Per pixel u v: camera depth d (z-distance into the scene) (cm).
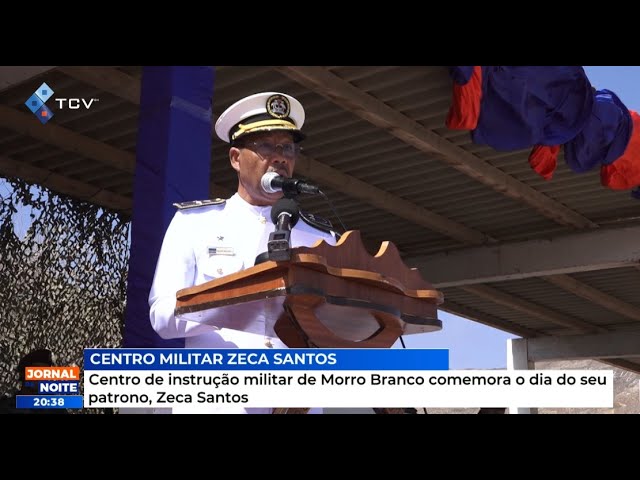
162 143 351
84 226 788
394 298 216
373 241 1055
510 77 466
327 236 289
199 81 366
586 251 978
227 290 201
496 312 1520
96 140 735
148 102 361
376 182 847
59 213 776
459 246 1059
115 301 769
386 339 217
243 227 271
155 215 346
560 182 845
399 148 759
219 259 263
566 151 575
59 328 716
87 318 742
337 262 200
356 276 198
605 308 1460
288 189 253
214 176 833
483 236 1030
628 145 607
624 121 588
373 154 767
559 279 1209
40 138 693
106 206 816
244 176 272
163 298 251
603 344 1605
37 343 697
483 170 777
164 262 261
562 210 918
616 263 963
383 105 641
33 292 713
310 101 650
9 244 715
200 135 362
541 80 482
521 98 470
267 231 272
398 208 892
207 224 269
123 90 592
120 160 751
